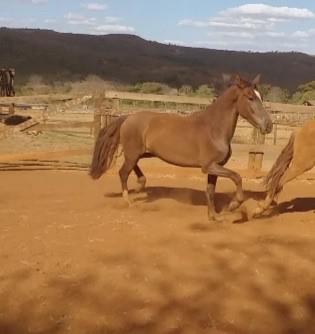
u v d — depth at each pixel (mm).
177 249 4699
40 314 3658
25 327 3533
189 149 5730
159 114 6121
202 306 3760
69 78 69312
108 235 5066
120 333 3455
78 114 20578
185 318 3613
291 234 5246
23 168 9414
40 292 3910
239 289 3996
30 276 4137
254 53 105750
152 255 4547
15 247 4715
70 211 6098
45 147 13305
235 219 5848
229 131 5637
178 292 3932
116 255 4535
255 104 5480
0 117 16375
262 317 3645
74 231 5195
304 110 9070
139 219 5703
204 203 6719
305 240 5055
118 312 3672
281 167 5785
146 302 3791
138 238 4980
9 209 6188
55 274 4180
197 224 5539
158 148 5941
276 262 4477
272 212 6219
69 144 14148
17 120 16594
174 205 6512
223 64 97875
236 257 4551
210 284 4055
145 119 6098
